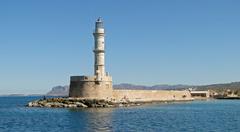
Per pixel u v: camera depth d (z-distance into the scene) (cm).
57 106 12794
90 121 8400
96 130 6912
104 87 12800
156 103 16338
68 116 9644
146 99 15938
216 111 12188
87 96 12681
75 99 12675
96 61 12694
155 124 7856
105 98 12850
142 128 7175
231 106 15362
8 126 7781
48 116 9794
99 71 12700
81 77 12769
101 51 12675
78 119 8856
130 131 6750
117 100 13462
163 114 10562
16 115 10469
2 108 14525
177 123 8094
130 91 14675
